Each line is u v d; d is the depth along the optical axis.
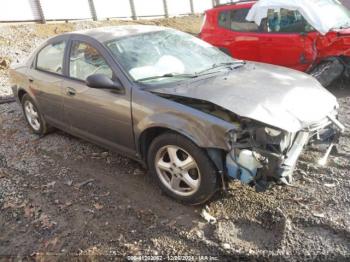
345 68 6.49
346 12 7.54
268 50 7.20
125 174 4.16
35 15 14.12
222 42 7.91
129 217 3.40
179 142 3.28
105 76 3.72
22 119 6.29
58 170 4.38
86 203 3.67
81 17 16.05
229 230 3.12
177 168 3.42
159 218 3.35
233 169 3.10
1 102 7.26
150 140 3.69
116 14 17.91
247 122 3.05
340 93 6.48
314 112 3.36
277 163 2.99
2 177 4.34
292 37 6.82
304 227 3.06
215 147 3.06
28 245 3.17
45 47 5.02
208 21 8.30
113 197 3.73
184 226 3.21
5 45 11.31
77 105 4.26
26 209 3.65
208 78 3.76
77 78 4.30
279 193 3.52
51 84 4.64
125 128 3.75
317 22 6.59
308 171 3.83
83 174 4.24
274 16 7.12
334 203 3.30
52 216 3.51
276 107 3.19
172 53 4.18
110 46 4.01
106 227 3.29
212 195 3.33
